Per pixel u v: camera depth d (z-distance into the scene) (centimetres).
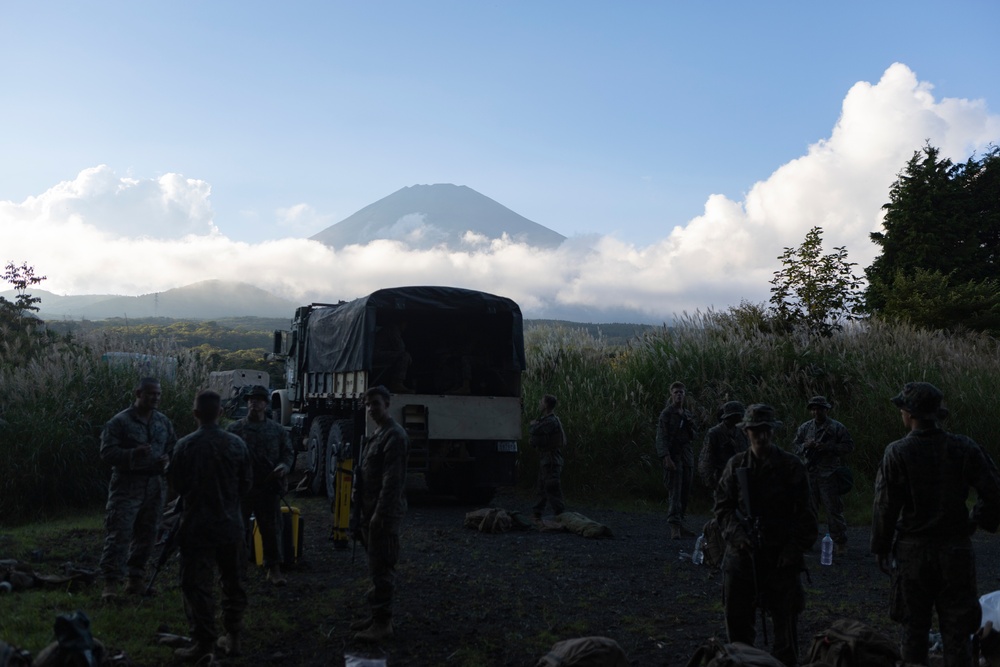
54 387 1339
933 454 485
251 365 3169
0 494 1218
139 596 720
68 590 733
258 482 791
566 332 2020
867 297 3441
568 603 764
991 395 1664
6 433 1239
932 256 3378
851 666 469
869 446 1595
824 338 1956
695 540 1145
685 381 1778
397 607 728
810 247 2394
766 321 2323
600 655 482
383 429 641
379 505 625
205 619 552
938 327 2930
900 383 1694
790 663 499
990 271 3419
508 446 1416
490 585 828
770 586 505
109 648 558
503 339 1518
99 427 1320
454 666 571
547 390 1788
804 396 1769
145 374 1445
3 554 886
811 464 1067
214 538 556
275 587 789
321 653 594
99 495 1302
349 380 1435
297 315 1853
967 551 480
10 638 549
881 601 790
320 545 1024
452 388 1508
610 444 1673
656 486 1584
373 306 1359
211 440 564
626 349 1941
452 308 1414
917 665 468
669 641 645
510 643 630
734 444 944
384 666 550
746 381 1781
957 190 3456
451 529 1194
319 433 1511
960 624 475
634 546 1089
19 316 1750
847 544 1100
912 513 491
